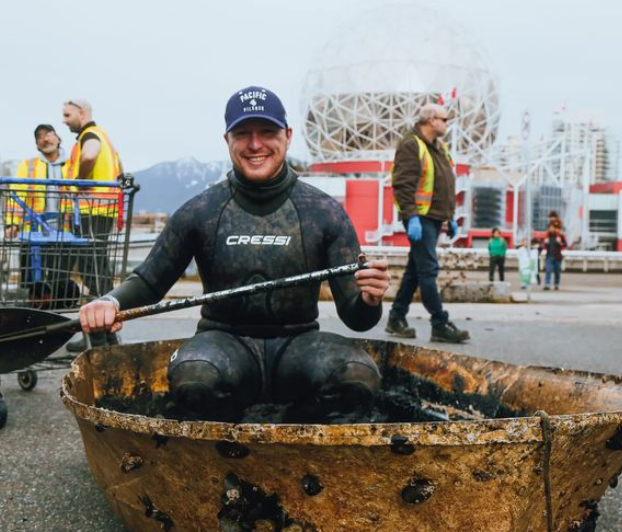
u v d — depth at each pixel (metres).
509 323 8.12
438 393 2.99
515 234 40.56
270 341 2.64
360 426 1.62
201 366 2.39
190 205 2.78
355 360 2.49
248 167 2.66
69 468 3.07
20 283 4.45
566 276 25.72
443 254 13.84
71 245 4.53
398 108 44.62
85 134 5.93
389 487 1.68
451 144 42.94
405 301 6.84
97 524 2.47
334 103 45.16
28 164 6.63
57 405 4.19
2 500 2.69
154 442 1.78
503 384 2.74
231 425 1.67
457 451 1.63
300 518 1.73
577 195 45.16
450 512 1.70
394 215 39.97
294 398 2.62
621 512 2.65
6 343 3.13
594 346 6.45
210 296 2.43
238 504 1.74
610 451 1.82
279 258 2.64
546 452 1.67
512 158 49.94
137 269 2.78
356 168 43.91
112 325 2.45
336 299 2.69
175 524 1.88
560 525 1.87
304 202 2.72
